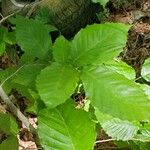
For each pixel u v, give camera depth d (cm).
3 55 78
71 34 89
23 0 89
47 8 83
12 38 46
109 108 27
